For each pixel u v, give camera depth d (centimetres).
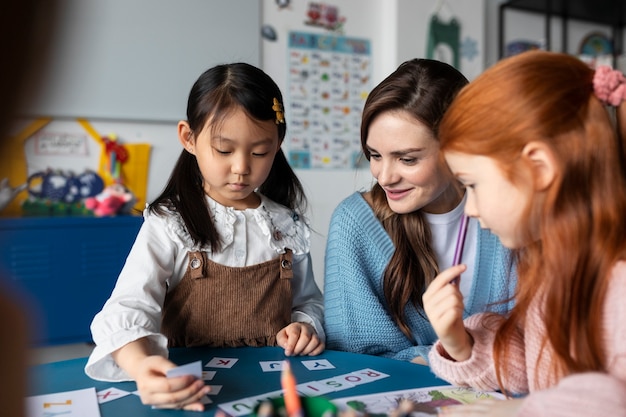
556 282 58
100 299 193
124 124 220
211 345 96
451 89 90
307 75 256
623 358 52
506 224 60
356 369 80
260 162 96
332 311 108
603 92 58
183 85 229
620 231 56
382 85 95
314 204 259
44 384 73
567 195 57
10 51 16
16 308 27
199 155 96
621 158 57
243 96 92
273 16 247
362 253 109
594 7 288
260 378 75
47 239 183
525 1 281
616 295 54
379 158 97
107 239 194
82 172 211
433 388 72
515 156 58
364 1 268
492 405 60
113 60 215
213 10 233
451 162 64
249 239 103
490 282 107
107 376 75
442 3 273
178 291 98
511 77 59
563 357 58
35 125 202
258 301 100
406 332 104
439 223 108
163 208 100
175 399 63
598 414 48
